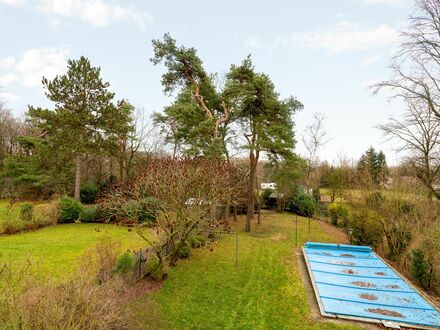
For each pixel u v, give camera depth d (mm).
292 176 22578
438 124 15398
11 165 28641
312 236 19922
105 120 25516
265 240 17516
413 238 13375
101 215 20062
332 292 9883
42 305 4980
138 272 10070
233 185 14203
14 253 12602
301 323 7867
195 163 12023
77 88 24391
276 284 10656
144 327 7254
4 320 4742
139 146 33250
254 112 21359
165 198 10539
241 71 19562
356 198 18328
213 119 18641
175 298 9055
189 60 19188
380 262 13617
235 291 9867
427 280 10914
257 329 7512
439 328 7637
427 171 16156
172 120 26531
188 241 13070
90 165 34562
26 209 18234
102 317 5551
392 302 9148
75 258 12109
